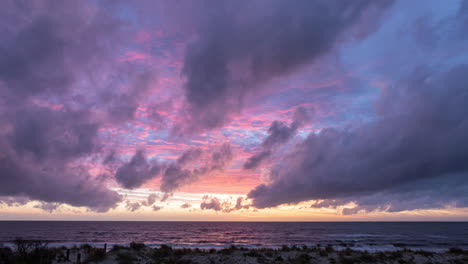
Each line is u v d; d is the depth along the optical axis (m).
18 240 19.86
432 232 120.56
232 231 127.50
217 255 26.67
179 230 135.25
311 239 78.19
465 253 31.55
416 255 29.30
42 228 142.12
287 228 159.75
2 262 17.72
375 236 92.50
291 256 27.09
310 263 24.67
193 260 24.77
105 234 102.19
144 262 22.64
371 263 25.05
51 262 19.41
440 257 28.53
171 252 27.53
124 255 22.92
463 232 120.44
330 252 30.00
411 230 140.25
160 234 105.06
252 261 24.41
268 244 59.12
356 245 53.88
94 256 21.66
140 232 115.69
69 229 134.50
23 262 17.78
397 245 56.00
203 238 84.12
